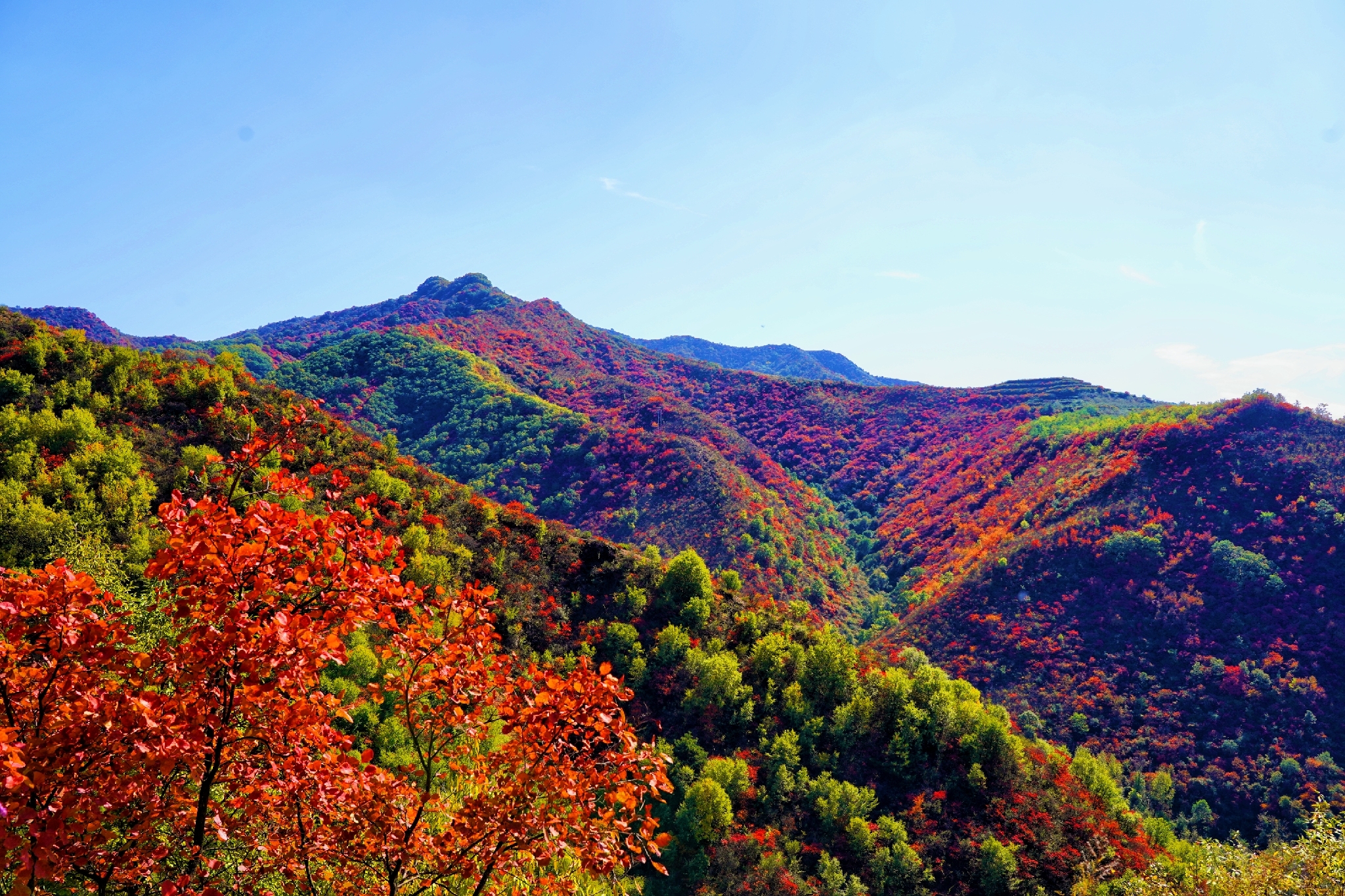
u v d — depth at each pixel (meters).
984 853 36.44
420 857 6.50
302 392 185.62
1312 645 77.00
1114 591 92.06
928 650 93.88
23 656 4.81
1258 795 63.69
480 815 6.26
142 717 4.68
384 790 6.46
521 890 7.32
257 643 5.26
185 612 5.40
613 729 6.36
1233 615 83.56
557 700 6.35
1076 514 108.19
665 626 48.81
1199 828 61.94
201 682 5.33
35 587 4.82
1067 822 39.06
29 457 33.09
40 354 44.25
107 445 36.69
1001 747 42.69
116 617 5.75
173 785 5.83
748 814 37.22
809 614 61.06
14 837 3.91
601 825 6.30
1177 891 22.91
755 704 44.28
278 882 7.01
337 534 5.91
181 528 5.42
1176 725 73.38
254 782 5.73
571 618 47.38
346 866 6.46
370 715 19.69
